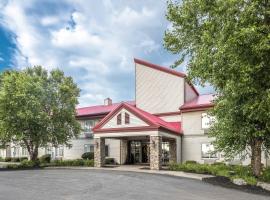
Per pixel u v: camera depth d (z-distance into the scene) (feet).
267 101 49.93
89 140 127.03
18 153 151.64
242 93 53.16
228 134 59.26
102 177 67.97
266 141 60.75
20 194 46.68
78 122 122.72
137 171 83.15
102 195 45.47
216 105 63.46
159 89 114.42
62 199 42.45
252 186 53.78
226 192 48.73
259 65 50.80
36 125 108.68
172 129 98.02
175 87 110.83
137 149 115.55
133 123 94.27
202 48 59.57
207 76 59.41
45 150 138.31
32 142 113.70
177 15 68.59
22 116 101.24
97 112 127.44
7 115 103.71
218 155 96.73
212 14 60.18
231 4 53.06
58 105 117.39
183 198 43.42
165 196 44.86
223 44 53.83
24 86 105.70
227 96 56.75
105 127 100.32
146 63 118.62
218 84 58.49
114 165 108.17
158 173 77.61
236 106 56.13
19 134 105.19
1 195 45.91
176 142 102.12
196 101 108.37
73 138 129.59
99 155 100.63
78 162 107.76
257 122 57.67
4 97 103.40
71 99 117.29
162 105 112.98
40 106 110.63
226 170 70.95
